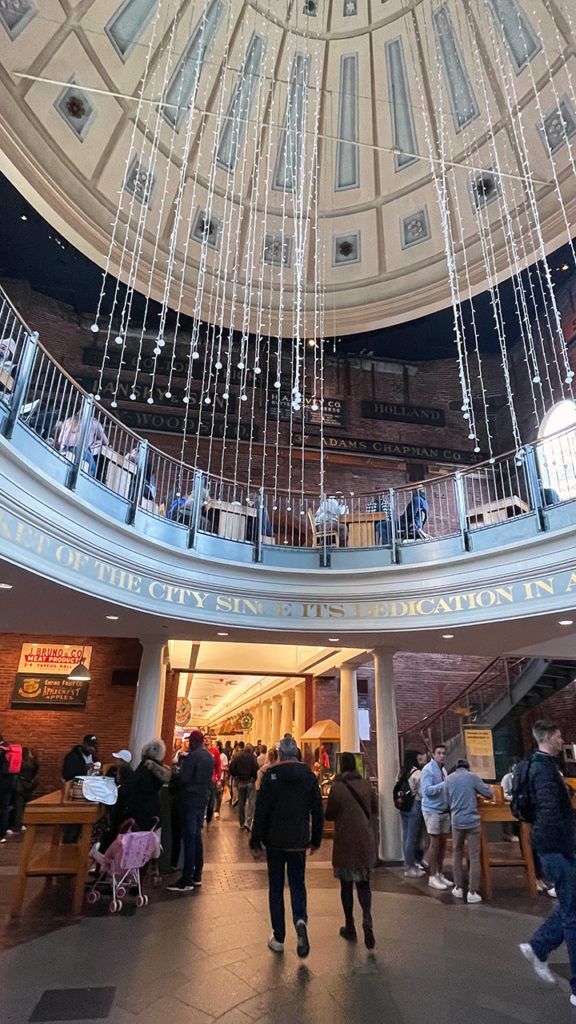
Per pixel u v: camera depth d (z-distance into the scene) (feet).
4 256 51.31
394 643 35.63
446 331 60.49
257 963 15.60
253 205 56.44
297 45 49.49
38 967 15.07
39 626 32.89
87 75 44.04
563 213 46.14
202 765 25.04
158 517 29.71
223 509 34.30
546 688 47.80
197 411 56.59
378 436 61.05
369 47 49.78
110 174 48.52
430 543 32.01
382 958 16.12
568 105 44.16
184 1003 13.12
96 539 25.45
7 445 19.38
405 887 25.71
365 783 18.71
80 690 42.73
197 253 55.62
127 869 20.57
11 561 20.25
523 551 27.86
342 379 63.36
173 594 29.84
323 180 57.16
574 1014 12.85
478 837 23.34
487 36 45.80
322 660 48.29
